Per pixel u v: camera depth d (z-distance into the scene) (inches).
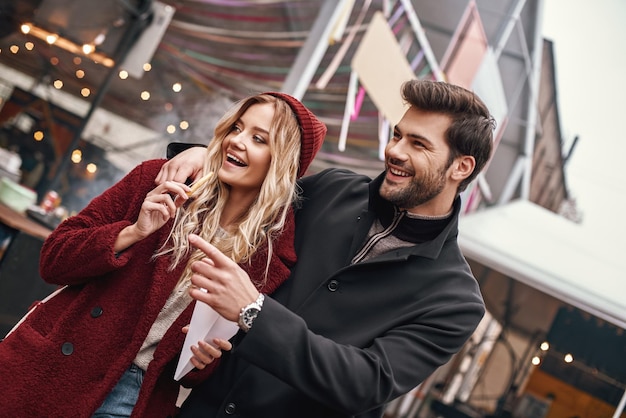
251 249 66.0
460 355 263.9
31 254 147.9
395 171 64.8
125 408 64.4
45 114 213.8
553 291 225.5
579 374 260.4
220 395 65.4
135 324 65.0
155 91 220.4
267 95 68.0
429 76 209.6
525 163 225.6
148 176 69.1
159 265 65.1
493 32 215.5
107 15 207.9
